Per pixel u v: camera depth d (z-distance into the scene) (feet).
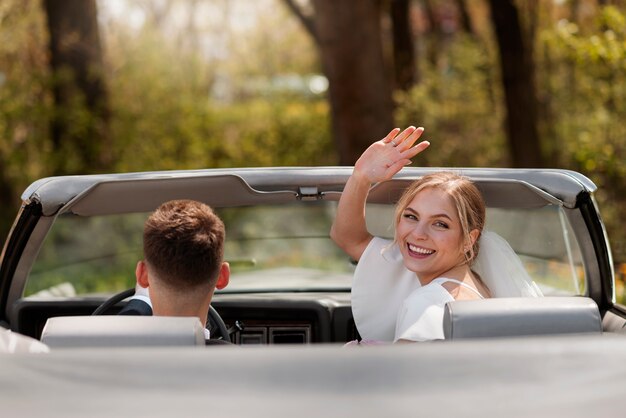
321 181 11.39
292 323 13.87
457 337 6.99
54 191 10.82
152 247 8.54
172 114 47.39
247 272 14.98
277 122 52.16
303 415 5.06
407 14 56.70
